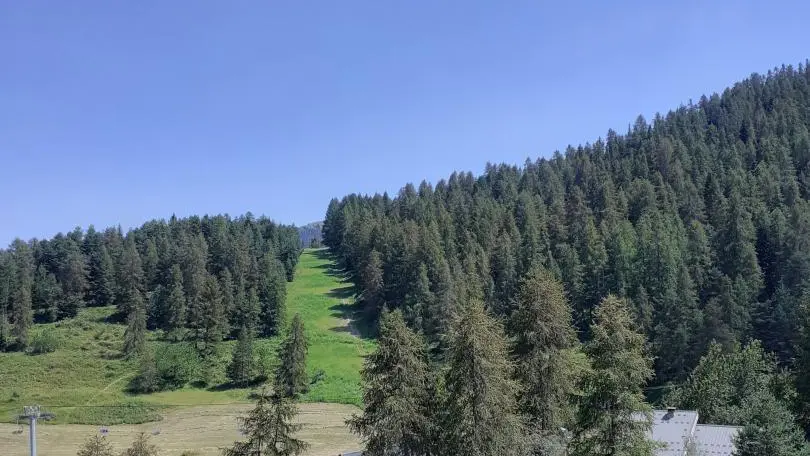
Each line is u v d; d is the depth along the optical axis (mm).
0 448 68188
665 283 91875
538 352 29234
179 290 126375
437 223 142125
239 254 150375
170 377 101250
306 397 92000
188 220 197500
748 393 55875
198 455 62750
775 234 101625
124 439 72375
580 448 24719
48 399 91188
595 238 112562
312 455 60312
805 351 43094
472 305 27047
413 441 26844
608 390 23656
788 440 32281
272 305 128000
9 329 119250
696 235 104125
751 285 89312
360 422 27844
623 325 24281
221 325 118375
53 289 136875
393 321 28250
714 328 76688
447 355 27391
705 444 39312
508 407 26125
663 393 76188
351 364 108000
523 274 105562
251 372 100938
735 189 121125
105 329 126875
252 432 26891
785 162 139125
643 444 23641
